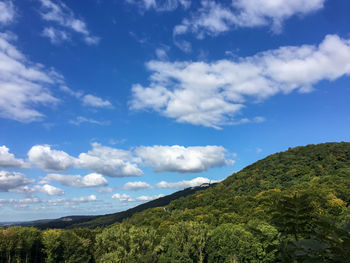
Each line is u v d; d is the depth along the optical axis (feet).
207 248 231.30
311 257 9.09
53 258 227.40
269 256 181.37
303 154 631.15
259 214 256.52
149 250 232.73
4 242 215.51
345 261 8.84
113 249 229.45
